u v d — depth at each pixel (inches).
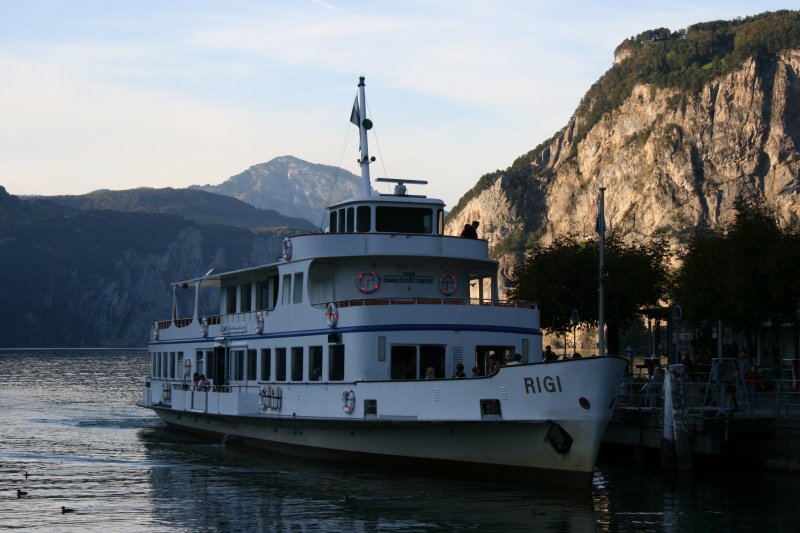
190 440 1803.6
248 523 1037.2
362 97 1577.3
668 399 1380.4
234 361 1619.1
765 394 1545.3
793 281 2082.9
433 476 1249.4
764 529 1013.2
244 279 1669.5
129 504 1144.2
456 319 1305.4
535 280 2421.3
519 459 1168.2
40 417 2524.6
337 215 1498.5
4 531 1001.5
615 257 2455.7
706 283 2276.1
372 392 1266.0
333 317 1317.7
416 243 1381.6
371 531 994.7
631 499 1169.4
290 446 1455.5
